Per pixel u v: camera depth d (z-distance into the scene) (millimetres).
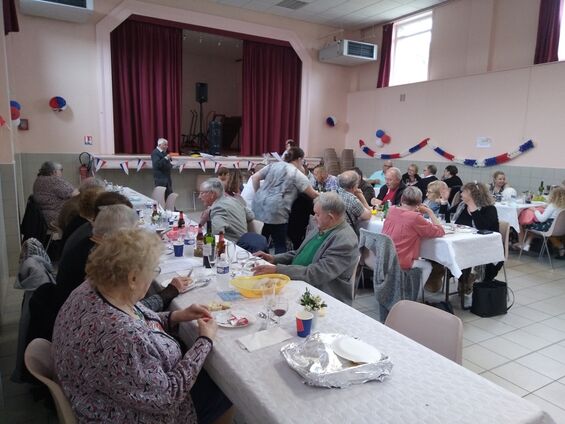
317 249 2221
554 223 4555
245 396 1085
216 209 3041
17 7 5660
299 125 8500
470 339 2861
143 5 6551
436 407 1019
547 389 2287
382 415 983
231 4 7156
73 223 2354
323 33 8312
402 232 3035
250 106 8047
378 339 1369
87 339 1042
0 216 3217
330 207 2152
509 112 5969
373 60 8039
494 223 3451
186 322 1495
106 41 6375
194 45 9727
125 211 1752
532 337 2910
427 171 5754
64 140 6301
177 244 2373
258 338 1336
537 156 5680
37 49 5953
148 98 7070
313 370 1112
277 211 3879
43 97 6082
